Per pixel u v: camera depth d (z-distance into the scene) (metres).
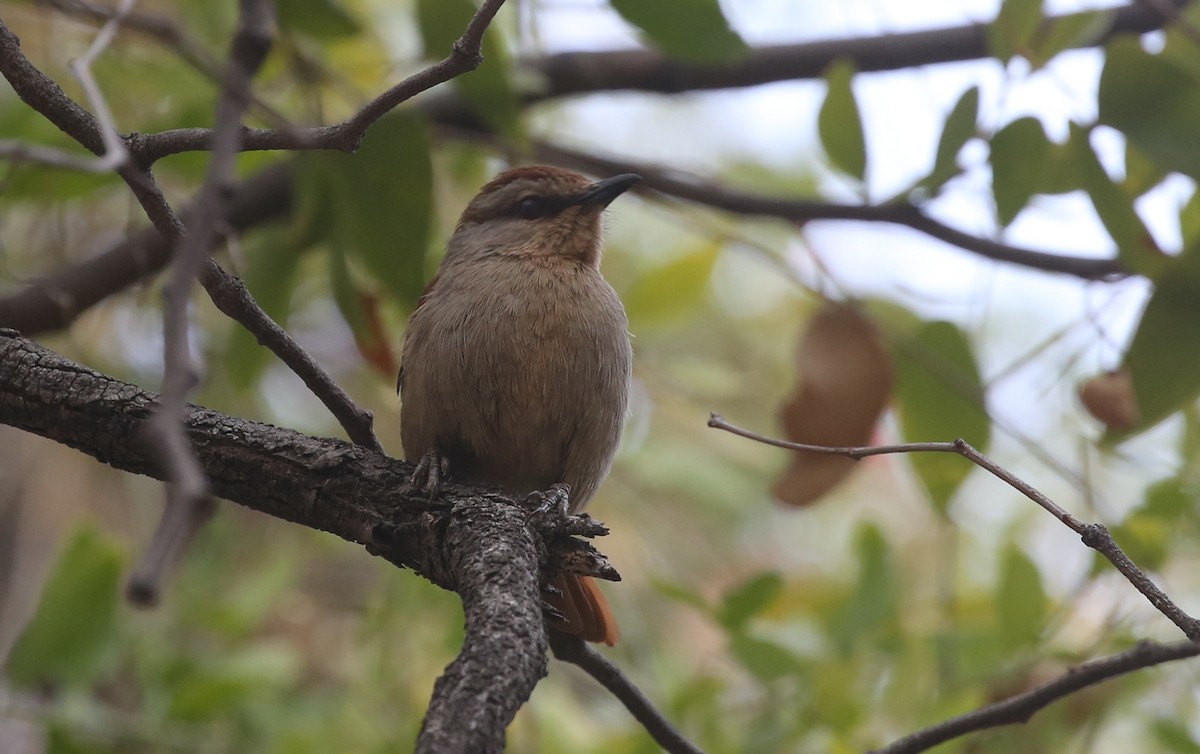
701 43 9.91
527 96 12.84
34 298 10.98
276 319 11.03
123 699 11.63
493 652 5.15
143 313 13.02
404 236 9.88
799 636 11.10
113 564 10.51
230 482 7.07
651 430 14.87
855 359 10.66
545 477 9.40
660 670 11.84
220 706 10.72
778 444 7.51
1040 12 9.18
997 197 9.41
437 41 10.30
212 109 10.70
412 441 9.34
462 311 9.02
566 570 6.79
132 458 6.97
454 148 13.20
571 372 8.95
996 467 6.74
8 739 11.31
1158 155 9.21
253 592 12.18
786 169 15.62
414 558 6.79
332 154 9.73
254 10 6.84
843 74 10.52
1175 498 9.91
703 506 15.02
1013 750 9.90
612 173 12.37
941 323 10.73
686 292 13.57
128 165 6.32
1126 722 11.23
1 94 11.97
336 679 13.22
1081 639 11.44
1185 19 10.43
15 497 13.92
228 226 10.19
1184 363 9.28
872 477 17.00
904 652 10.44
